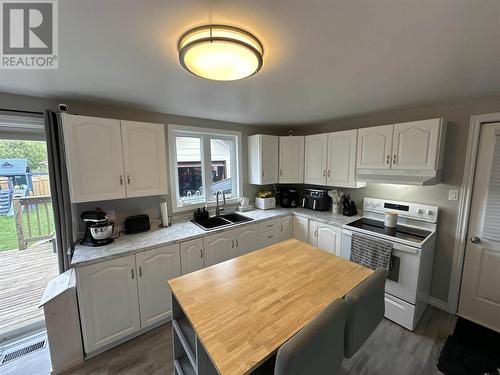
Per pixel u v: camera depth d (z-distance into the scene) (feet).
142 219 7.58
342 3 2.64
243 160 11.11
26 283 7.43
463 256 7.23
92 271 5.58
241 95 6.26
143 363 5.70
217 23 3.06
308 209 11.19
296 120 10.01
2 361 5.72
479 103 6.65
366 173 8.41
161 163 7.43
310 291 4.28
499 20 2.94
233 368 2.67
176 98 6.45
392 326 6.88
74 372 5.46
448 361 5.70
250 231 8.97
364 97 6.48
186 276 4.85
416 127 7.06
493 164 6.56
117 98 6.34
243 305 3.86
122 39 3.39
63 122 5.64
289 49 3.77
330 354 3.28
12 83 5.00
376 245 7.19
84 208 6.96
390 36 3.38
